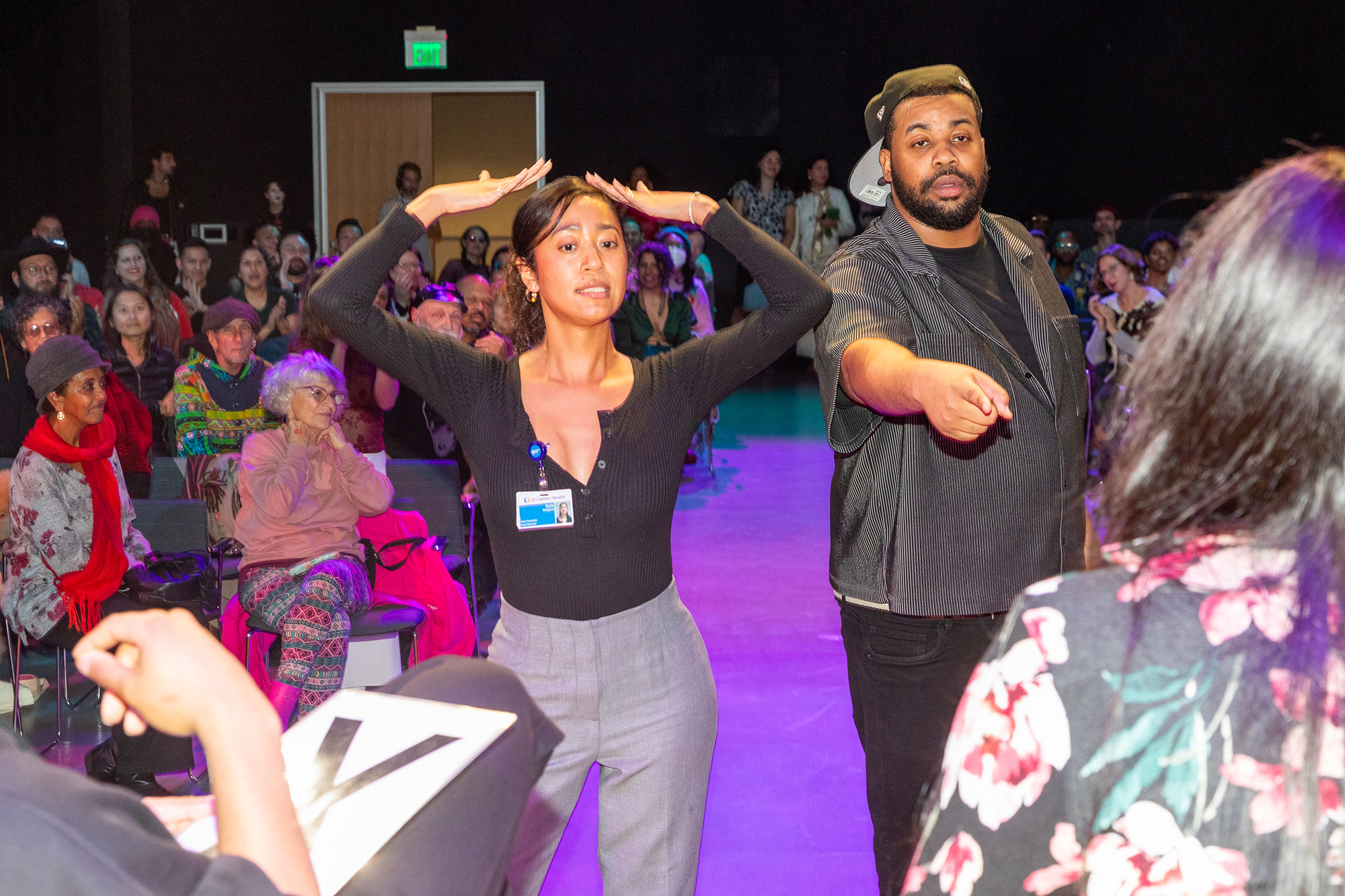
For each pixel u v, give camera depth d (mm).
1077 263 11203
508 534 1854
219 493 3934
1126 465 780
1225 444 728
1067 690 744
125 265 6516
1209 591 729
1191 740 712
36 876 538
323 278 1867
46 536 3199
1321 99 13117
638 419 1874
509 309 2055
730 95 12961
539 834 1859
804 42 12945
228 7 12484
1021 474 1981
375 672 3453
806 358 13070
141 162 11766
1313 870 684
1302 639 694
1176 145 13297
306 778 798
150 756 3061
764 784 3121
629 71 12883
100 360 3240
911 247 2061
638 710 1855
